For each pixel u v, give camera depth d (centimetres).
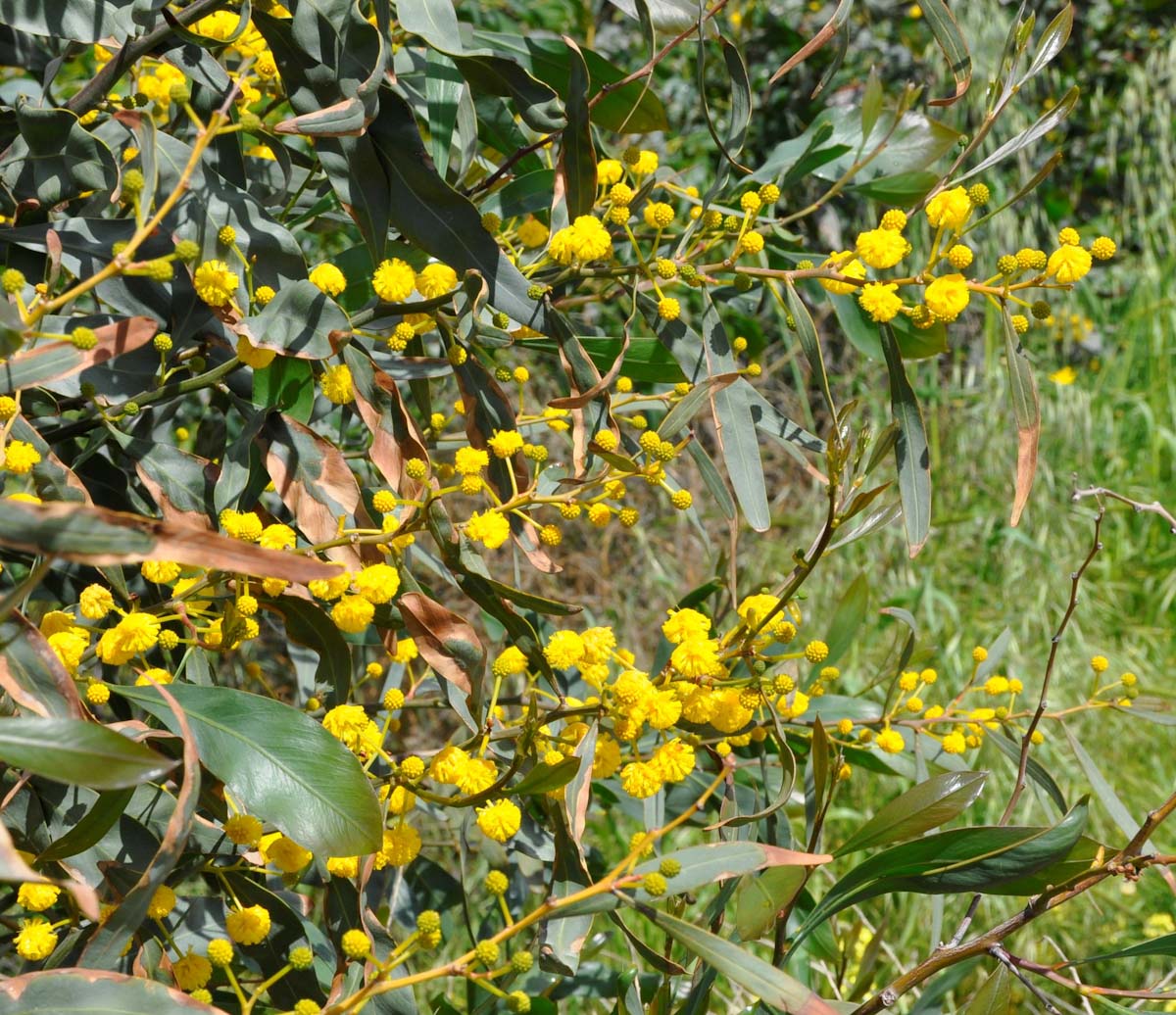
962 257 84
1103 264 258
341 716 81
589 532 181
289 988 84
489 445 85
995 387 200
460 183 89
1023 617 175
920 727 94
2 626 75
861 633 167
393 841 81
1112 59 271
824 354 216
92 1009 74
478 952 77
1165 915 133
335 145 84
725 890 86
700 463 89
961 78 89
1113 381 231
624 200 88
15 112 87
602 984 94
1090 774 93
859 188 92
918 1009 85
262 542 81
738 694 83
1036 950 128
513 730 85
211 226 83
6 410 80
